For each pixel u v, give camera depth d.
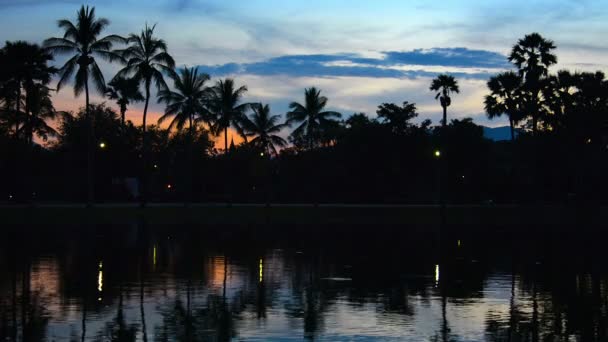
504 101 71.25
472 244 39.09
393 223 59.84
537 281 24.38
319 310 18.58
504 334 15.99
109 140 86.06
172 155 92.38
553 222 61.97
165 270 26.34
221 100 84.19
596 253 34.31
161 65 69.75
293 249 35.09
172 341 15.05
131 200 84.19
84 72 60.94
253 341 15.09
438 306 19.38
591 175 66.75
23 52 64.69
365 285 23.08
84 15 60.91
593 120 65.44
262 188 91.38
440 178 78.56
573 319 17.70
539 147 68.94
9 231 45.28
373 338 15.44
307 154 93.44
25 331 15.85
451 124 89.88
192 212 62.75
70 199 83.88
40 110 70.69
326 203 89.00
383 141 88.38
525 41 69.62
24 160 69.00
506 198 82.38
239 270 26.59
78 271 25.75
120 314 17.81
